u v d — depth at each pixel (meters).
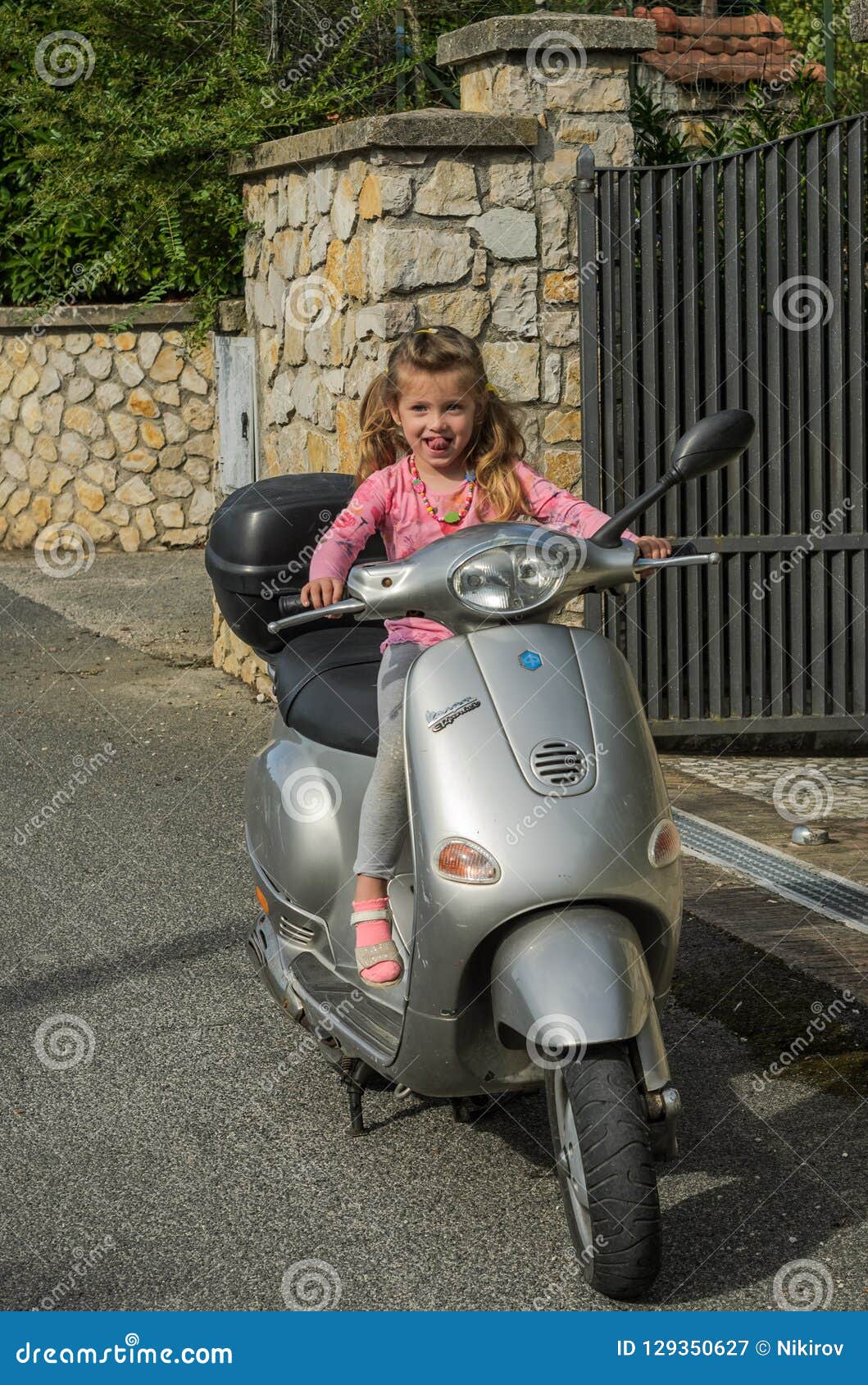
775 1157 3.64
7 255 13.58
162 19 10.66
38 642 9.95
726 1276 3.17
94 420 13.32
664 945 3.23
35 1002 4.61
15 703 8.35
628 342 7.15
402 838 3.44
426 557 3.24
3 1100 4.00
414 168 6.79
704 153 8.45
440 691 3.20
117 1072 4.16
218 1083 4.10
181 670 9.13
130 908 5.37
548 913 3.09
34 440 13.55
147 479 13.34
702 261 7.20
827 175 7.11
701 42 11.41
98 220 11.78
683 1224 3.36
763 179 7.15
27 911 5.35
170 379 13.16
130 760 7.24
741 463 7.23
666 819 3.21
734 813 6.35
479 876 3.05
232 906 5.39
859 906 5.17
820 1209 3.41
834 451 7.23
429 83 11.17
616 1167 2.96
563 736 3.13
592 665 3.26
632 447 7.22
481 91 7.23
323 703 3.86
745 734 7.54
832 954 4.78
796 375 7.18
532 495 3.67
